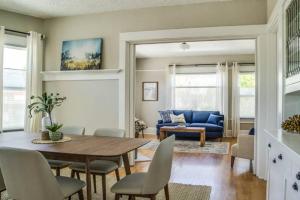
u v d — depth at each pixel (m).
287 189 1.56
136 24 4.25
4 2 4.00
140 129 7.70
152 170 1.98
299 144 1.63
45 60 4.76
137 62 8.94
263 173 3.77
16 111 4.53
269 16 3.52
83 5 4.12
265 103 3.72
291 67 2.37
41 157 1.77
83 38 4.52
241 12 3.82
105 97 4.40
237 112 8.04
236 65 8.04
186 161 4.81
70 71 4.48
